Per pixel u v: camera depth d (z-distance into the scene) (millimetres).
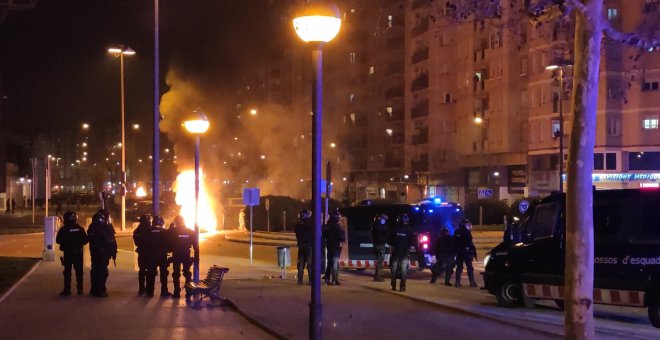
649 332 10445
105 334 9961
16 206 78750
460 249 17594
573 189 6293
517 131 58406
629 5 43781
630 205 11602
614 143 49438
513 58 58438
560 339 9523
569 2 6148
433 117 68812
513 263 13133
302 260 17000
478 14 7422
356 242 21359
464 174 65062
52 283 16297
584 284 6246
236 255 28781
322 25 8281
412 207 20781
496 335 9867
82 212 64625
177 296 14109
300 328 10312
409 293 15289
